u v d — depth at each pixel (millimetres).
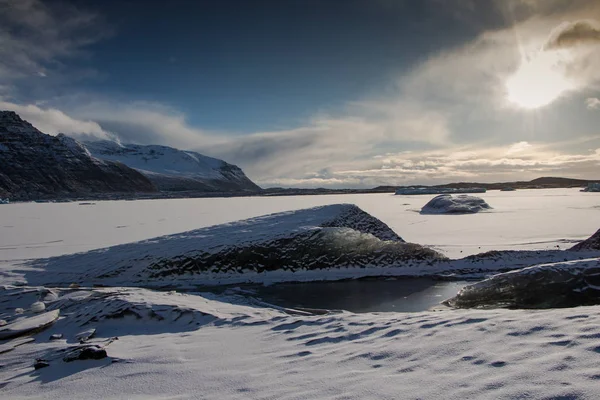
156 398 4074
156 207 54969
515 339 4305
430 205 42125
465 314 5879
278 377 4266
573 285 9453
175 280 13773
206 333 6664
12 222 32969
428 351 4383
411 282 13094
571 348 3773
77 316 8039
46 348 6348
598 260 10102
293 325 6602
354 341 5258
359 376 3977
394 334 5293
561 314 5012
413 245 15258
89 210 50156
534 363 3588
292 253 14734
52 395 4426
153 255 14516
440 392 3338
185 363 5113
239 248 14703
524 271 10062
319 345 5336
